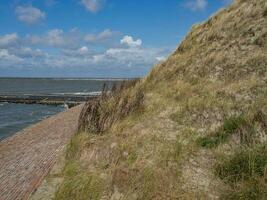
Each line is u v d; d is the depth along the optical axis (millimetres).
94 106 14234
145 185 7652
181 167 8094
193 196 7102
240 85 10844
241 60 12672
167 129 10281
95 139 11250
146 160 8578
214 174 7648
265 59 11836
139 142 9672
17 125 36688
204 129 9672
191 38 18109
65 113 34969
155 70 16688
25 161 15617
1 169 14953
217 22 17203
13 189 11953
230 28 15648
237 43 13945
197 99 11266
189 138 9312
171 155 8539
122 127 11422
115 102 13875
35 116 44594
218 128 9266
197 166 8062
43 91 109000
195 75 13906
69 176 9430
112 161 9297
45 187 10102
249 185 6875
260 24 14141
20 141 21172
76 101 62844
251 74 11531
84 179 8664
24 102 63969
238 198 6711
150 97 13805
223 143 8594
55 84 179375
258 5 15391
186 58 15984
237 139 8539
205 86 12297
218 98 10812
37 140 20438
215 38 15898
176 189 7402
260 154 7574
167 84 14609
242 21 15305
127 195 7633
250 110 9242
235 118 9164
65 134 20688
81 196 8234
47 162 14508
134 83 16781
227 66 12938
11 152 18203
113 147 9961
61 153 15195
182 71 15031
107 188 8203
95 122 13352
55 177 10680
